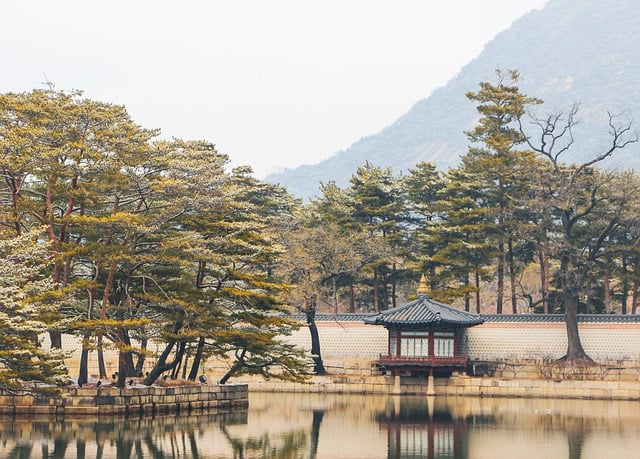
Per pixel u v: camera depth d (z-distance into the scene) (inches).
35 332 2172.7
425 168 4648.1
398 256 4439.0
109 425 2421.3
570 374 3619.6
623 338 3693.4
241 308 2987.2
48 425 2391.7
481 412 3046.3
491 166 4151.1
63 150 2490.2
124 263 2620.6
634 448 2303.2
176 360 2765.7
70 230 2687.0
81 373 2603.3
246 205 2834.6
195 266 2760.8
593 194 3769.7
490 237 4173.2
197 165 2640.3
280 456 2134.6
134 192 2704.2
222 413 2832.2
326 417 2859.3
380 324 3703.3
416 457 2161.7
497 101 4306.1
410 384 3700.8
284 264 3789.4
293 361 2960.1
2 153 2425.0
